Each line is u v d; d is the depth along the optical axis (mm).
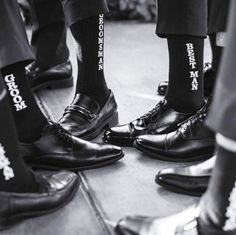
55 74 1709
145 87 1774
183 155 1206
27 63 1075
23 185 965
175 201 1053
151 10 2869
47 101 1623
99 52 1316
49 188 1010
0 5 992
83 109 1332
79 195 1082
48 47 1672
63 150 1154
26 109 1097
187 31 1167
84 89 1352
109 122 1416
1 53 1011
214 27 1393
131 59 2131
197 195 1057
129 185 1123
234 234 799
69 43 2373
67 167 1165
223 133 663
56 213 1015
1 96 891
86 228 966
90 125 1330
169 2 1151
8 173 929
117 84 1811
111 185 1124
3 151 913
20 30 1048
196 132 1190
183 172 1063
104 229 962
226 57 649
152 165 1213
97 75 1341
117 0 2873
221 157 729
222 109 656
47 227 969
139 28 2719
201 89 1259
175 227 851
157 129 1283
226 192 760
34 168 1176
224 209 778
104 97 1379
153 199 1064
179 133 1210
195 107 1260
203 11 1177
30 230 959
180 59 1211
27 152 1135
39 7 1634
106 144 1214
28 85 1105
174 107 1275
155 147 1217
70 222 986
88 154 1174
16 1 1052
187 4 1146
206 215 806
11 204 938
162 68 2002
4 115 902
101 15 1284
